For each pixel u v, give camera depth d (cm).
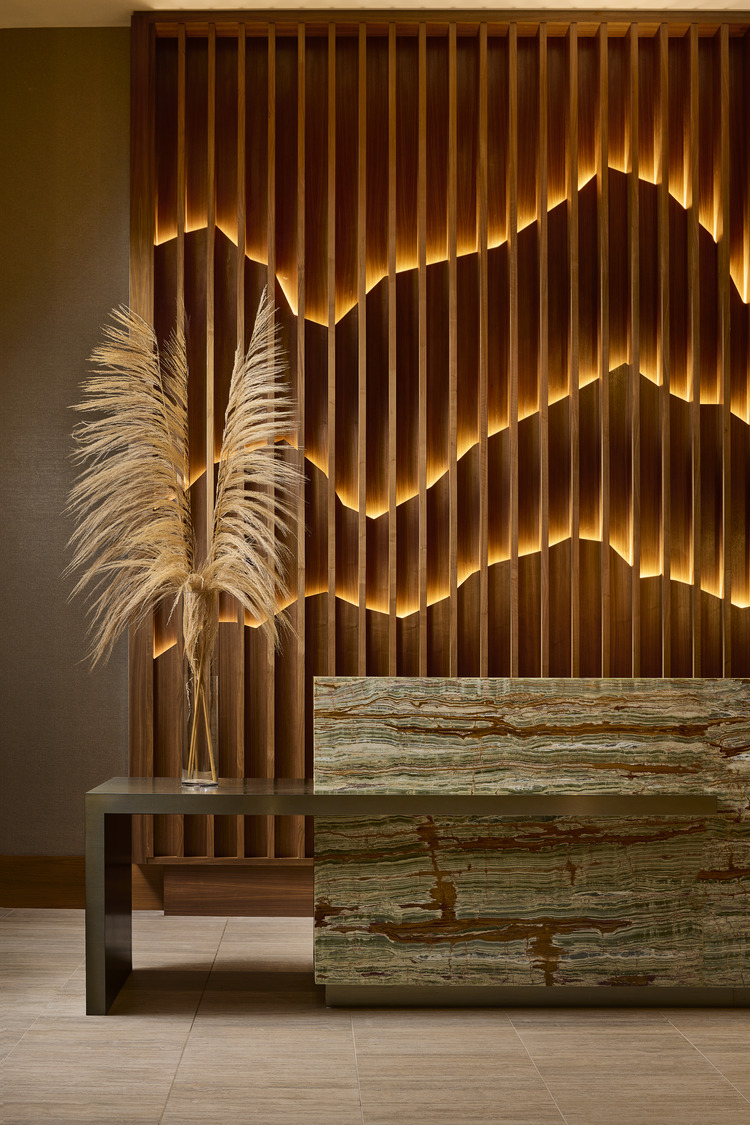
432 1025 272
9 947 343
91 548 339
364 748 285
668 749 287
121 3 390
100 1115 218
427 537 399
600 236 397
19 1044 257
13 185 408
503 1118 218
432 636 402
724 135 396
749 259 405
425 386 393
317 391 405
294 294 405
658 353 407
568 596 404
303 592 391
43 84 407
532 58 410
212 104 397
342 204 408
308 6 392
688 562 407
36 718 403
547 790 285
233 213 409
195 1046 256
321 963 282
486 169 397
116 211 405
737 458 408
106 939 280
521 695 287
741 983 287
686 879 287
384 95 409
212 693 300
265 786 297
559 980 285
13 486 405
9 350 406
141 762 393
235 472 335
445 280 407
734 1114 222
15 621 404
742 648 404
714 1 390
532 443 406
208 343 393
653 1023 275
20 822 403
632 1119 219
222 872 391
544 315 396
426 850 284
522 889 285
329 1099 226
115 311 392
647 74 411
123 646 402
